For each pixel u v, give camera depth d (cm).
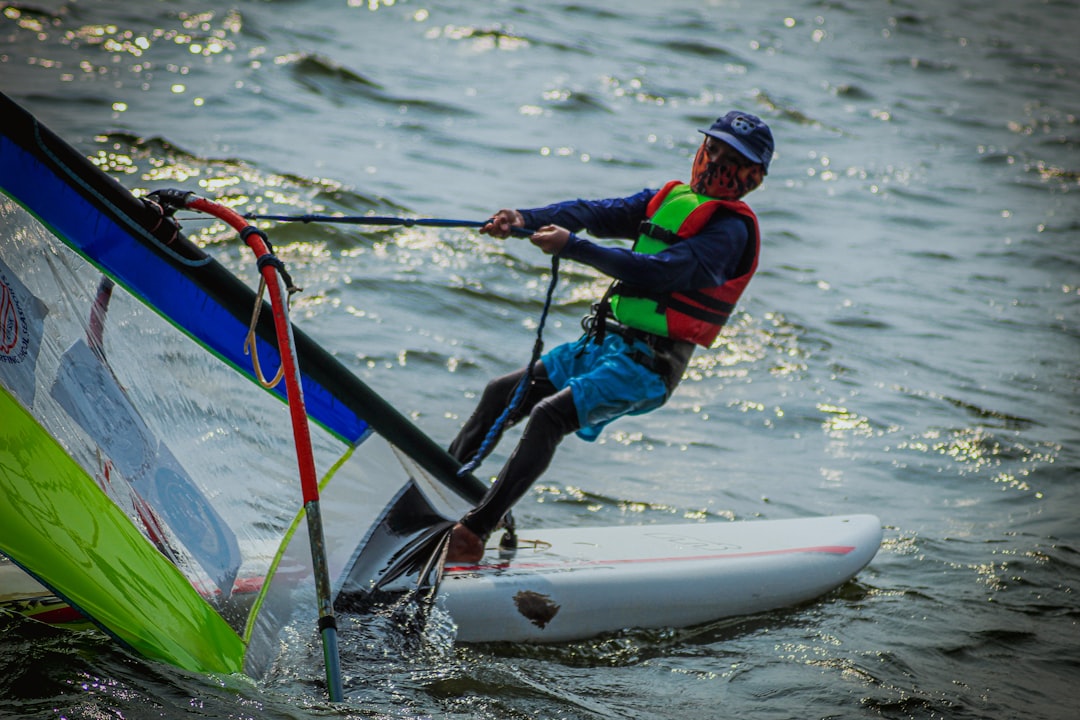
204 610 1277
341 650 1360
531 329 2842
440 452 1542
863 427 2491
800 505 2091
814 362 2847
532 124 4828
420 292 2922
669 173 4372
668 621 1603
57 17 5222
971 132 5912
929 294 3497
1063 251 4075
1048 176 5191
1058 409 2680
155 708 1166
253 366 1312
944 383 2788
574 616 1538
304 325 2611
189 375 1320
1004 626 1659
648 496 2084
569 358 1636
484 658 1439
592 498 2052
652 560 1664
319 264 2983
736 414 2522
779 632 1616
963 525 2045
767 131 1599
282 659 1320
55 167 1191
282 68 4953
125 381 1268
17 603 1305
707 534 1794
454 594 1485
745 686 1441
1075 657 1583
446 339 2688
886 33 8181
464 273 3094
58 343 1209
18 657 1222
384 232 3266
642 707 1362
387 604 1455
